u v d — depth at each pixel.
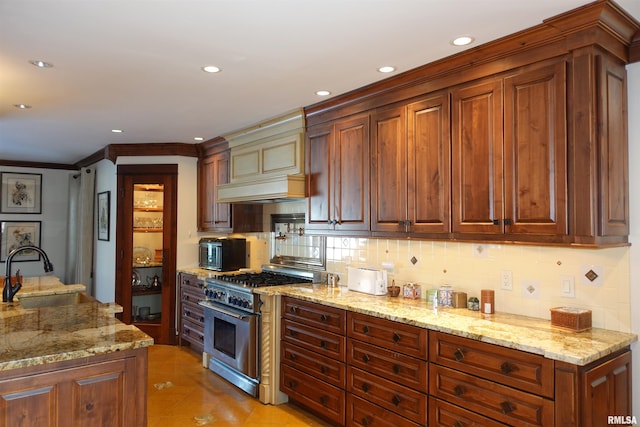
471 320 2.52
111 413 2.09
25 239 7.03
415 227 2.89
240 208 4.95
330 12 2.07
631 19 2.14
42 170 7.18
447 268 3.09
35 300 3.66
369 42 2.41
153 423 3.24
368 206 3.25
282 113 3.97
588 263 2.41
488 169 2.48
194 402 3.64
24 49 2.50
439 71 2.72
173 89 3.25
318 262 4.21
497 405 2.12
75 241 6.97
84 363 2.03
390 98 3.08
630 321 2.26
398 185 3.01
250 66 2.77
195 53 2.56
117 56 2.61
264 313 3.65
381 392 2.73
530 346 2.00
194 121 4.26
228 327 4.04
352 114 3.40
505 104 2.40
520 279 2.69
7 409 1.85
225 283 4.12
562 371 1.90
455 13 2.08
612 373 2.07
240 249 5.17
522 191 2.32
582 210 2.08
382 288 3.39
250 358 3.69
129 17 2.12
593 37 2.07
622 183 2.24
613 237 2.17
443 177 2.72
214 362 4.38
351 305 2.96
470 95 2.58
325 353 3.17
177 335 5.44
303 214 4.41
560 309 2.37
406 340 2.58
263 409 3.51
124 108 3.78
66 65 2.75
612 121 2.18
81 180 6.58
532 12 2.07
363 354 2.86
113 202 5.68
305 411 3.48
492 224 2.45
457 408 2.30
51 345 2.05
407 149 2.95
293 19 2.14
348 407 2.97
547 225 2.21
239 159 4.72
